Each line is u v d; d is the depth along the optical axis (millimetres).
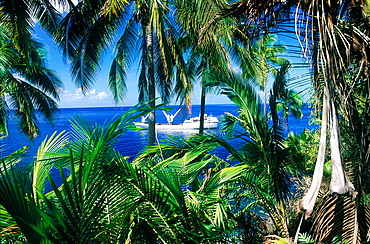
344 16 2391
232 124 3865
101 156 2074
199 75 11797
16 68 11242
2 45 8094
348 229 2477
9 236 1868
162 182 2373
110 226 1996
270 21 2350
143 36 10328
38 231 1338
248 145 3273
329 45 1676
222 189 3607
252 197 3834
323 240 2619
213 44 6570
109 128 1897
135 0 8641
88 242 1815
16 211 1377
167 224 2289
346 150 2373
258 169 3322
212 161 3961
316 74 2170
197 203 2895
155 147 3625
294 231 3369
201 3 5527
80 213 1687
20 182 1602
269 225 4184
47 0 8781
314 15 1800
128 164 2406
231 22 3939
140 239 2555
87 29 8930
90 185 1917
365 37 1940
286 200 3383
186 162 3045
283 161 3258
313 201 1629
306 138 6516
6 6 6754
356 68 2346
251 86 3127
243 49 8641
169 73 8961
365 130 2238
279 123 3197
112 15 8219
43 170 2318
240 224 3385
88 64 9430
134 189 2346
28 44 7629
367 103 2219
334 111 1648
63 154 2291
